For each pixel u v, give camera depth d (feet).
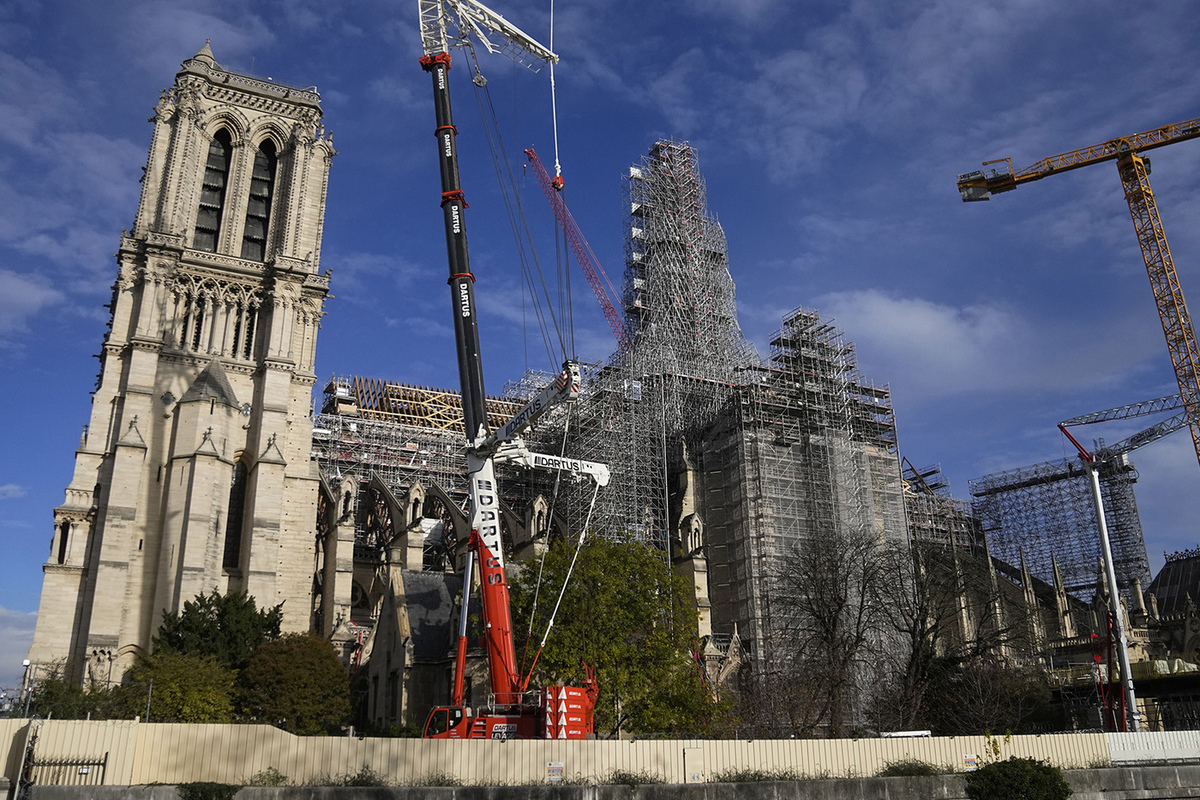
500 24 219.00
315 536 311.47
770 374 365.81
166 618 231.91
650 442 356.59
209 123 326.65
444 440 400.47
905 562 277.44
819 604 260.83
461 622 163.02
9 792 101.09
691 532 311.27
